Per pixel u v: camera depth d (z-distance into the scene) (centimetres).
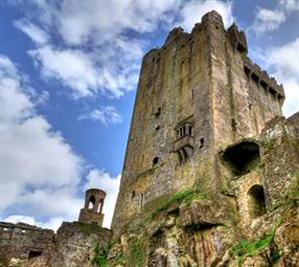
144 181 3784
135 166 4062
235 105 3797
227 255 2336
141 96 4772
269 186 2591
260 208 2761
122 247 3331
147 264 2862
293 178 2434
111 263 3291
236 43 4425
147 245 3020
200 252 2533
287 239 1920
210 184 2980
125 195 3912
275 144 2741
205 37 4241
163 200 3359
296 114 2836
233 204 2828
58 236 3672
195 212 2653
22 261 3538
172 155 3619
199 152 3334
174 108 4031
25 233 3684
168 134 3869
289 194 2319
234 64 4222
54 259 3531
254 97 4238
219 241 2495
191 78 4069
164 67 4700
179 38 4762
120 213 3806
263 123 4028
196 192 2983
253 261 2053
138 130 4406
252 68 4488
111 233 3728
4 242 3591
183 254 2611
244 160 3197
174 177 3431
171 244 2722
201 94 3766
